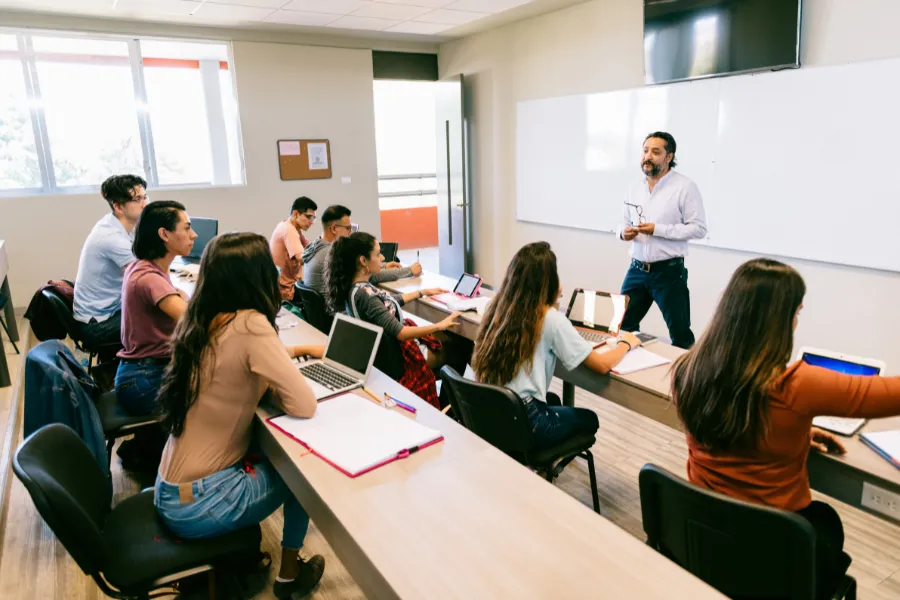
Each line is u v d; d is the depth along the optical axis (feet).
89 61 17.92
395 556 3.48
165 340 7.35
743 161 13.26
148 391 7.29
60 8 16.06
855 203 11.44
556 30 17.98
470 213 23.40
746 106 13.00
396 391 6.09
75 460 4.99
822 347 12.47
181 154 20.67
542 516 3.89
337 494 4.16
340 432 5.08
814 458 4.90
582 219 18.08
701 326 14.87
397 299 10.45
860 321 11.76
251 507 5.15
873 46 10.89
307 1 15.57
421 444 4.85
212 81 20.90
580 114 17.48
